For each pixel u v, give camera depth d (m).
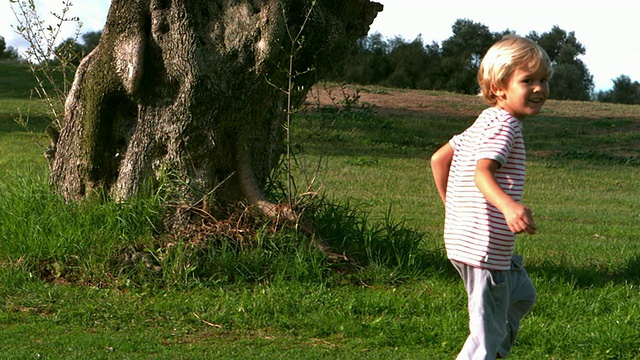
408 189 14.20
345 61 8.37
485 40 48.88
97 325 5.78
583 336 5.58
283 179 8.81
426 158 18.58
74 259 6.84
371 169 16.27
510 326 4.28
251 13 7.18
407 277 7.07
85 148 7.43
